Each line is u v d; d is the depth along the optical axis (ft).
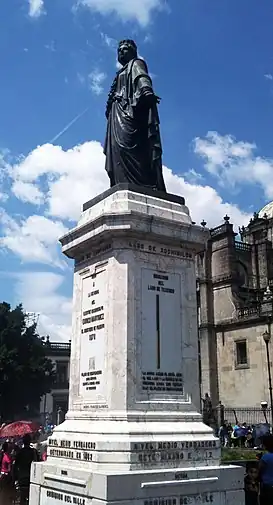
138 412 30.30
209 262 196.03
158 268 33.68
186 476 28.68
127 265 32.50
